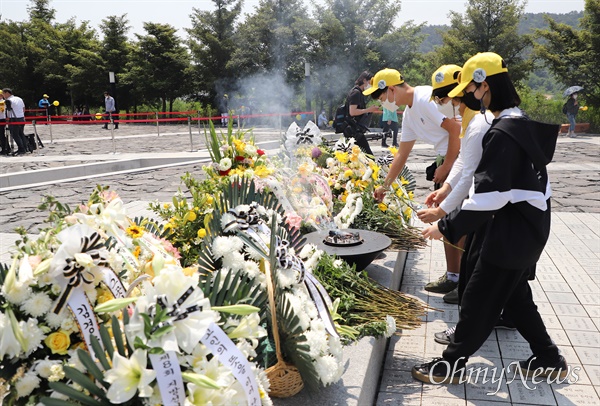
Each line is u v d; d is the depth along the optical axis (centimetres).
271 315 266
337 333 309
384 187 522
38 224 796
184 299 195
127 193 1023
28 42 4941
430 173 506
